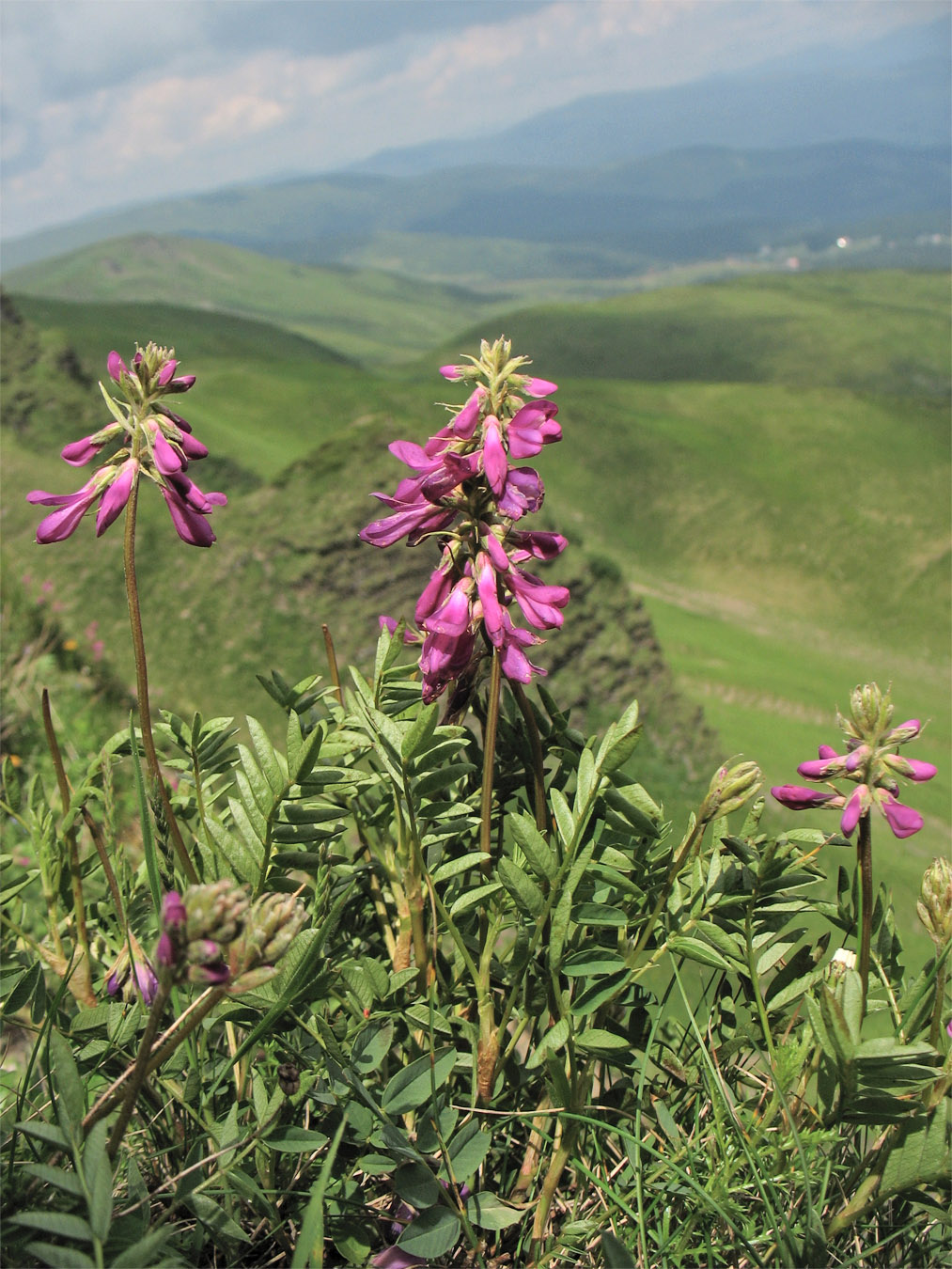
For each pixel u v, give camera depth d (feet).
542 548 4.77
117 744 5.47
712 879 5.06
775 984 5.30
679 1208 4.69
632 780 4.50
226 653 33.19
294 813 4.70
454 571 4.77
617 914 4.52
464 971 5.47
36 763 19.36
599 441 310.86
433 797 5.47
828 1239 4.42
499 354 4.66
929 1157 4.21
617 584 40.65
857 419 336.70
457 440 4.75
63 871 5.51
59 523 4.63
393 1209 4.77
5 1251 3.54
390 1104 4.35
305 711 5.76
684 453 314.35
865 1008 4.69
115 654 31.42
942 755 140.46
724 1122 4.91
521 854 4.98
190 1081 4.50
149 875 4.44
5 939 5.62
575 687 38.11
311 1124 4.99
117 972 4.88
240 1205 4.59
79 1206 3.63
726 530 274.77
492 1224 4.35
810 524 280.92
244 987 3.22
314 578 35.14
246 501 36.70
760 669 144.15
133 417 4.56
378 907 5.80
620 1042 4.40
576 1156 4.84
